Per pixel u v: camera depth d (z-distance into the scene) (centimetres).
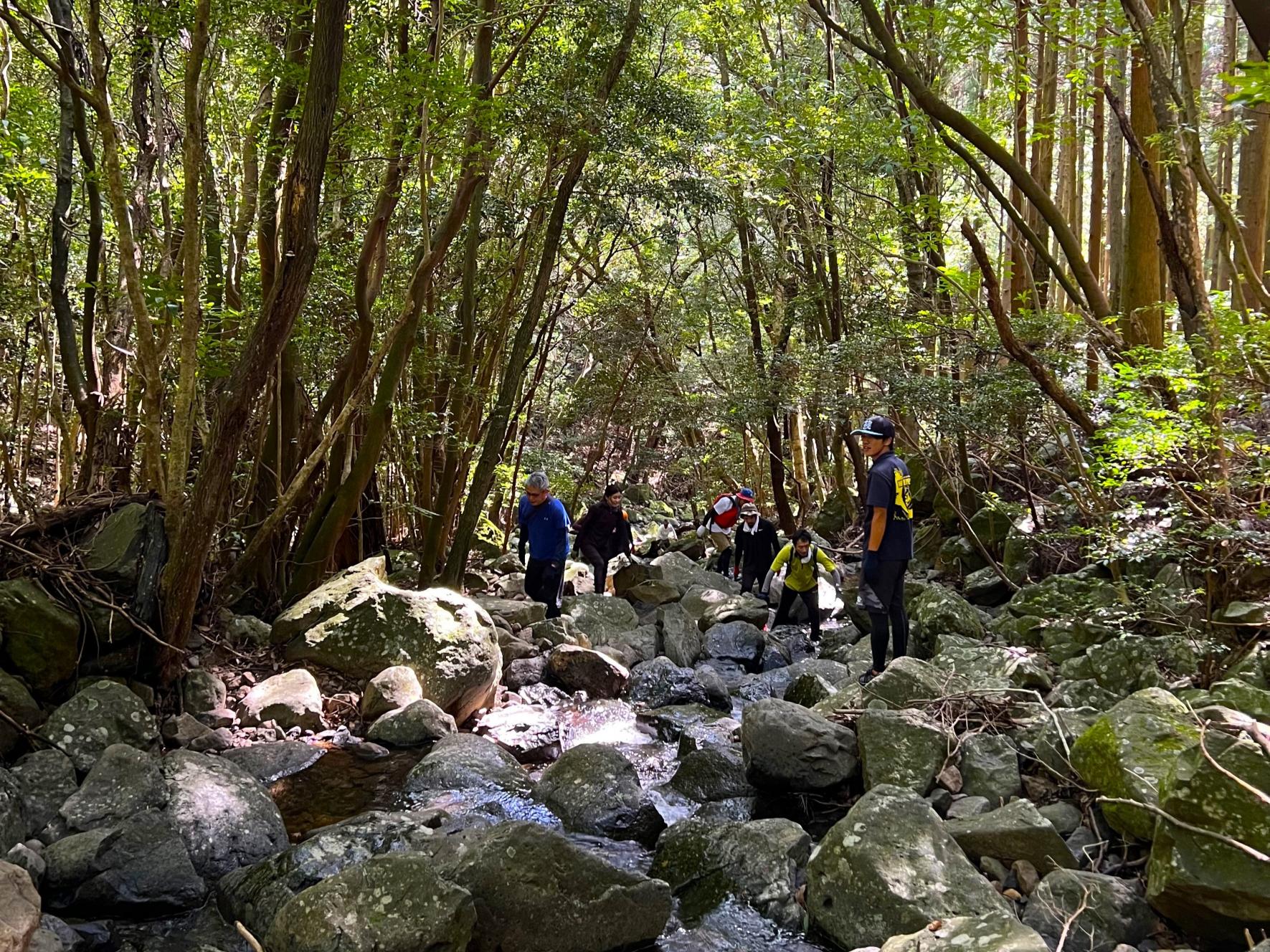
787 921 357
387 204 630
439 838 373
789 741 463
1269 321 501
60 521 532
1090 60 729
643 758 540
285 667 607
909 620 738
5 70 592
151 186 702
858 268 1070
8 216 724
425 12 635
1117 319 678
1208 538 439
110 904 343
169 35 543
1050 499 834
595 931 333
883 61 700
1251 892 290
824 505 1314
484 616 648
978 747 442
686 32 1157
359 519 852
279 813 427
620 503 977
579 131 760
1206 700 389
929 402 759
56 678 476
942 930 297
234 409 491
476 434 1027
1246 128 596
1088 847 366
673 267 1344
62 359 601
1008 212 708
